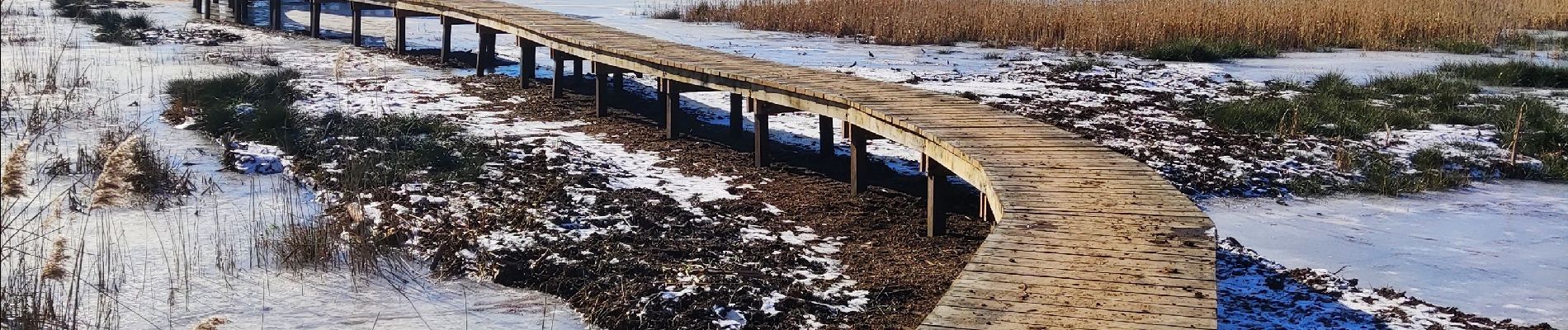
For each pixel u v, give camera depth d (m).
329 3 29.16
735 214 9.20
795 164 11.12
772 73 11.51
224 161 10.77
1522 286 7.59
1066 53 19.83
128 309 6.94
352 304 7.14
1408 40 20.94
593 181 10.13
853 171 9.88
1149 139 12.18
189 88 13.98
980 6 23.23
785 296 7.11
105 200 6.36
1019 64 18.30
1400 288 7.48
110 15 22.44
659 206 9.24
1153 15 21.16
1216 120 13.21
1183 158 11.26
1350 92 15.21
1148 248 6.02
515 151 11.32
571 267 7.64
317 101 14.06
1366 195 10.22
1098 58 19.11
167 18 24.56
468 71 17.66
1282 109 13.45
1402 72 17.39
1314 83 16.09
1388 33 21.30
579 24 16.11
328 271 7.71
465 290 7.44
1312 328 6.43
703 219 8.92
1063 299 5.23
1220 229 8.95
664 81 12.26
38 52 17.84
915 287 7.34
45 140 11.42
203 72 16.45
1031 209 6.78
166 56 18.02
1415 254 8.32
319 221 8.49
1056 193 7.14
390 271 7.73
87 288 7.22
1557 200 10.13
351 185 9.71
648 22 24.83
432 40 21.94
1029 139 8.60
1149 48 19.48
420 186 9.85
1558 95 15.43
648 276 7.53
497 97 14.82
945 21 21.98
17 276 6.98
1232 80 16.52
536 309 7.11
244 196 9.62
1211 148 11.79
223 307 7.04
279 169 10.59
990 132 8.78
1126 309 5.10
